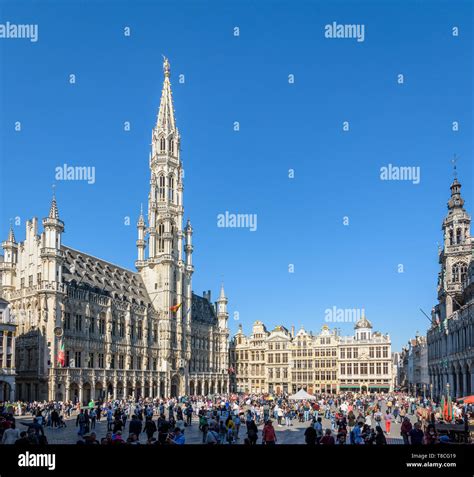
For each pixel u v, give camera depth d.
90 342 102.19
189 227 147.12
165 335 128.75
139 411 55.47
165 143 142.25
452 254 95.75
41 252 93.56
